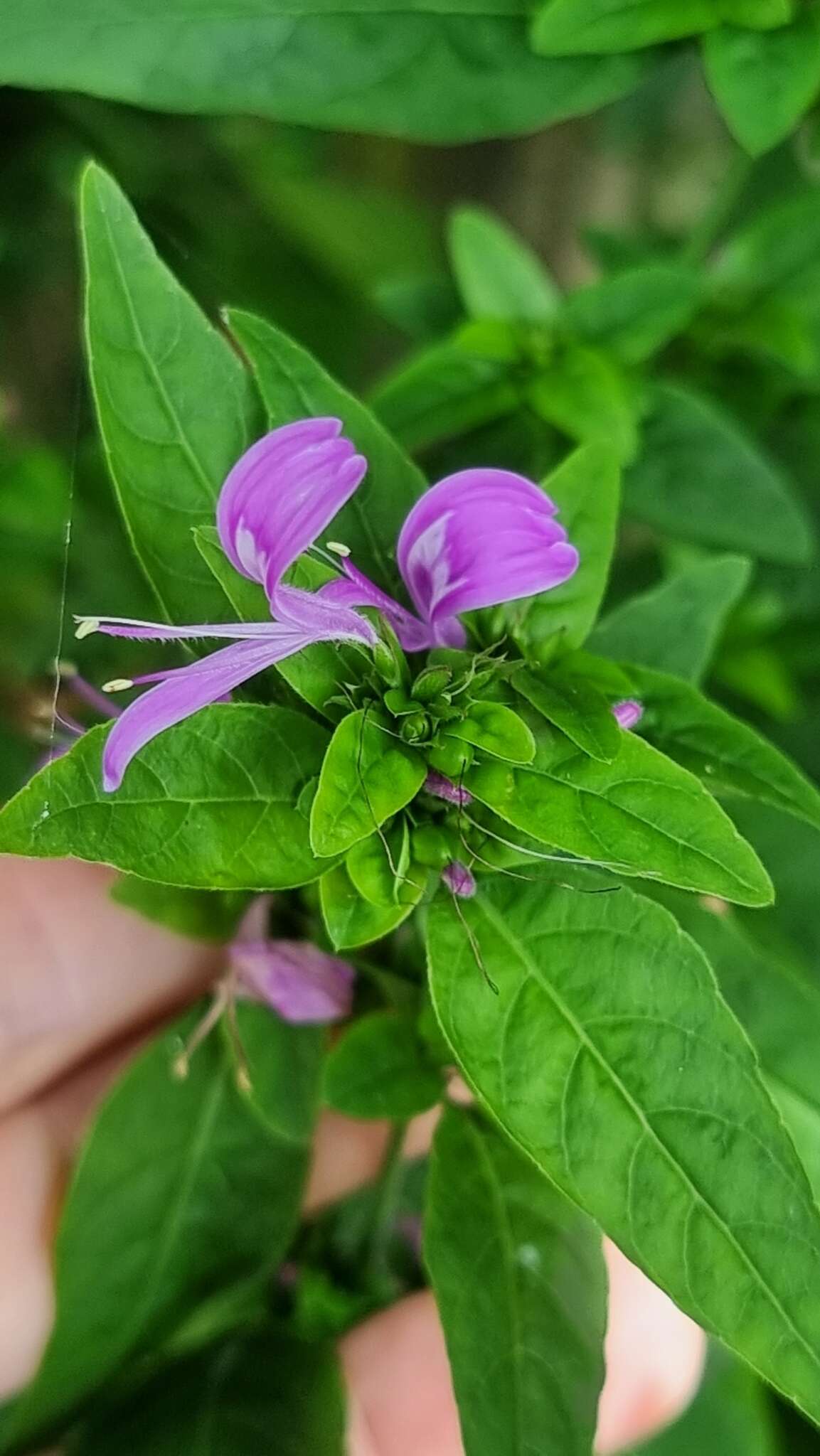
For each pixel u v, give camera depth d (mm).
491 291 131
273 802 73
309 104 86
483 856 77
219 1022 103
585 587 82
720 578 96
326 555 77
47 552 145
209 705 72
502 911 78
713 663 149
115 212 77
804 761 151
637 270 121
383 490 81
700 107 211
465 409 122
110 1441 97
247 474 59
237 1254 101
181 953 117
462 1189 86
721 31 89
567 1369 82
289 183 189
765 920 108
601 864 74
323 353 179
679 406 122
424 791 77
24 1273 117
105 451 79
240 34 84
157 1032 116
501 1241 85
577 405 117
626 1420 124
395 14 87
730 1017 74
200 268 99
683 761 83
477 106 89
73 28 81
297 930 92
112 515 145
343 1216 112
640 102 204
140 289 78
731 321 132
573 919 77
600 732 72
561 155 223
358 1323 109
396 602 78
